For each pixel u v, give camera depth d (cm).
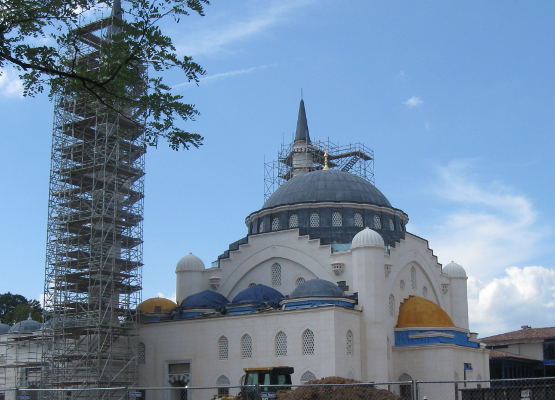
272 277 6394
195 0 2386
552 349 8544
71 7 2477
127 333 6109
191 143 2666
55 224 6031
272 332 5456
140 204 6362
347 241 6425
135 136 6144
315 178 7025
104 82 2373
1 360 7038
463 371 5912
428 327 5956
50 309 5909
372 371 5466
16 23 2373
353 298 5688
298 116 11288
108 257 5878
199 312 5988
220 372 5638
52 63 2475
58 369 5734
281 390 3650
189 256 6681
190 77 2559
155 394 5912
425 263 6919
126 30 2556
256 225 7056
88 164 6028
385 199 7088
